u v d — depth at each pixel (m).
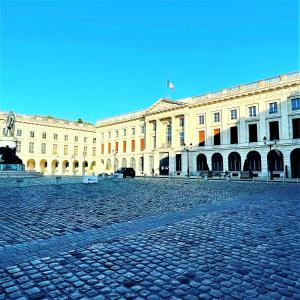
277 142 36.78
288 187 21.92
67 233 6.86
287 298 3.57
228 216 9.06
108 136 68.06
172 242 6.10
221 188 20.77
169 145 51.69
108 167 67.00
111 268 4.60
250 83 40.50
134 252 5.43
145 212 9.79
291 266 4.65
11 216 9.00
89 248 5.70
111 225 7.75
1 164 29.47
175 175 49.09
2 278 4.20
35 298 3.58
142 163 58.50
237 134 41.66
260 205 11.48
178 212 9.80
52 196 14.55
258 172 38.66
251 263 4.80
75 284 4.00
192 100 48.22
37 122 67.06
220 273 4.38
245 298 3.57
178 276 4.27
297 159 36.88
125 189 19.44
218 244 5.93
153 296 3.64
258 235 6.62
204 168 45.84
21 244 5.94
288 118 36.12
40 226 7.59
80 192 16.86
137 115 60.59
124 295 3.67
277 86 36.91
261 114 38.94
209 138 45.22
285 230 7.09
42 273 4.39
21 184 22.34
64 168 72.62
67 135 72.94
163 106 52.72
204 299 3.55
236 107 41.97
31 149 66.19
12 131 31.72
